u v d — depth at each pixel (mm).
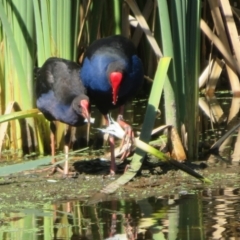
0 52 12586
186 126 11570
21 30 11930
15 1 11859
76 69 11523
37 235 7738
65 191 9969
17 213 8773
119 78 10938
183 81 11359
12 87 12297
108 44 11359
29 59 12031
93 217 8461
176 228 7863
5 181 10602
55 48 11836
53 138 11617
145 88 17453
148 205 9008
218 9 14891
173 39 11180
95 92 11477
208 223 8039
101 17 13742
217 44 15172
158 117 15000
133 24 15008
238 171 10922
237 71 15805
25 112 11320
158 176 10648
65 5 11641
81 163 11609
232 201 9102
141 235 7637
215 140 13117
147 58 16250
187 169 10195
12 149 12617
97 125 13914
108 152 12297
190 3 11219
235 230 7730
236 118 14898
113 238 7559
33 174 10977
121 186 10117
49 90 11250
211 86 16562
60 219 8406
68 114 11055
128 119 14859
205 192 9688
